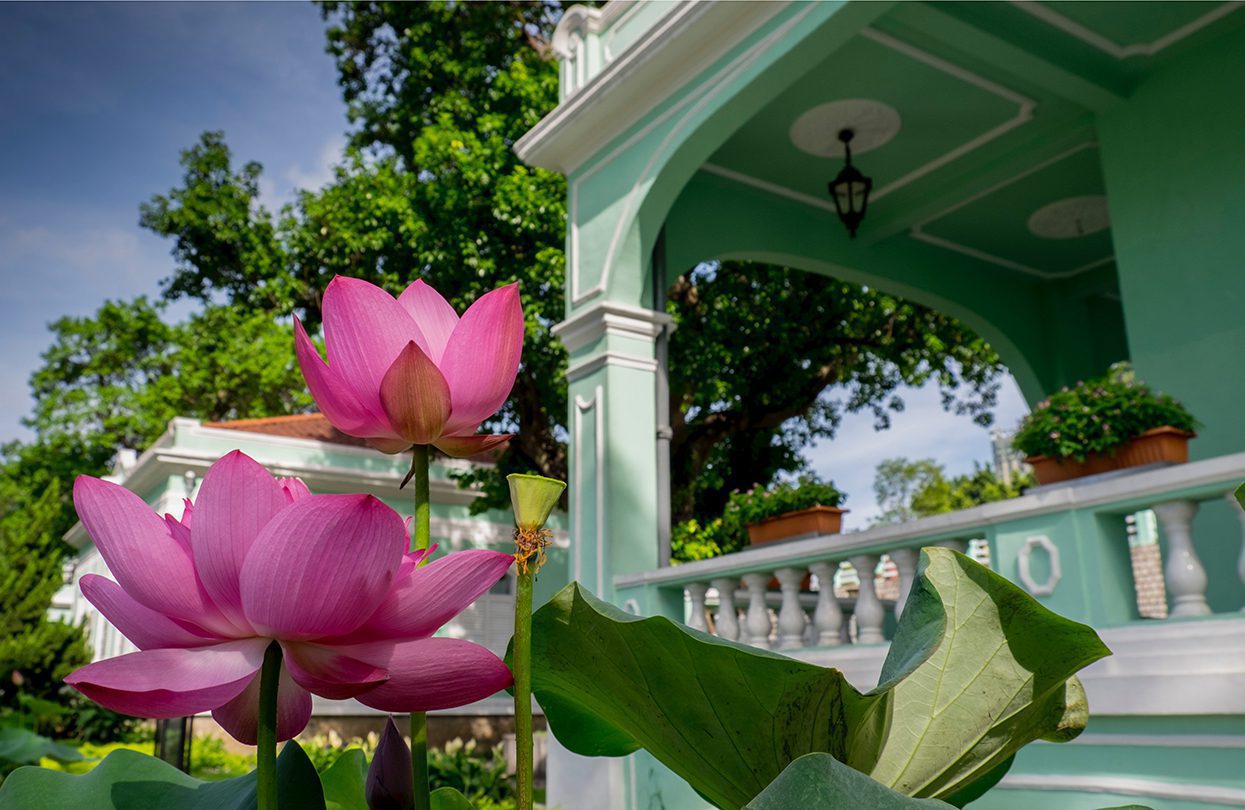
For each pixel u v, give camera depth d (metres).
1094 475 4.71
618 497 6.34
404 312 0.60
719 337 13.16
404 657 0.48
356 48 15.77
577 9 7.37
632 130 6.64
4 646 11.86
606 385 6.50
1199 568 3.61
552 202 11.31
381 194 12.84
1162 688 3.36
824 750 0.65
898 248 8.89
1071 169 7.67
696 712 0.66
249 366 20.47
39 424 27.59
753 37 5.78
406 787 0.57
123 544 0.47
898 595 4.70
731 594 5.71
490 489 12.85
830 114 6.93
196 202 20.50
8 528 13.76
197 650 0.47
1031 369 9.52
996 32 5.80
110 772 0.66
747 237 7.94
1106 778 3.48
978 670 0.69
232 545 0.46
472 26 13.96
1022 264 9.41
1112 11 5.82
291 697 0.57
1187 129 6.15
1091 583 3.81
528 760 0.50
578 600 0.64
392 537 0.45
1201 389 5.90
